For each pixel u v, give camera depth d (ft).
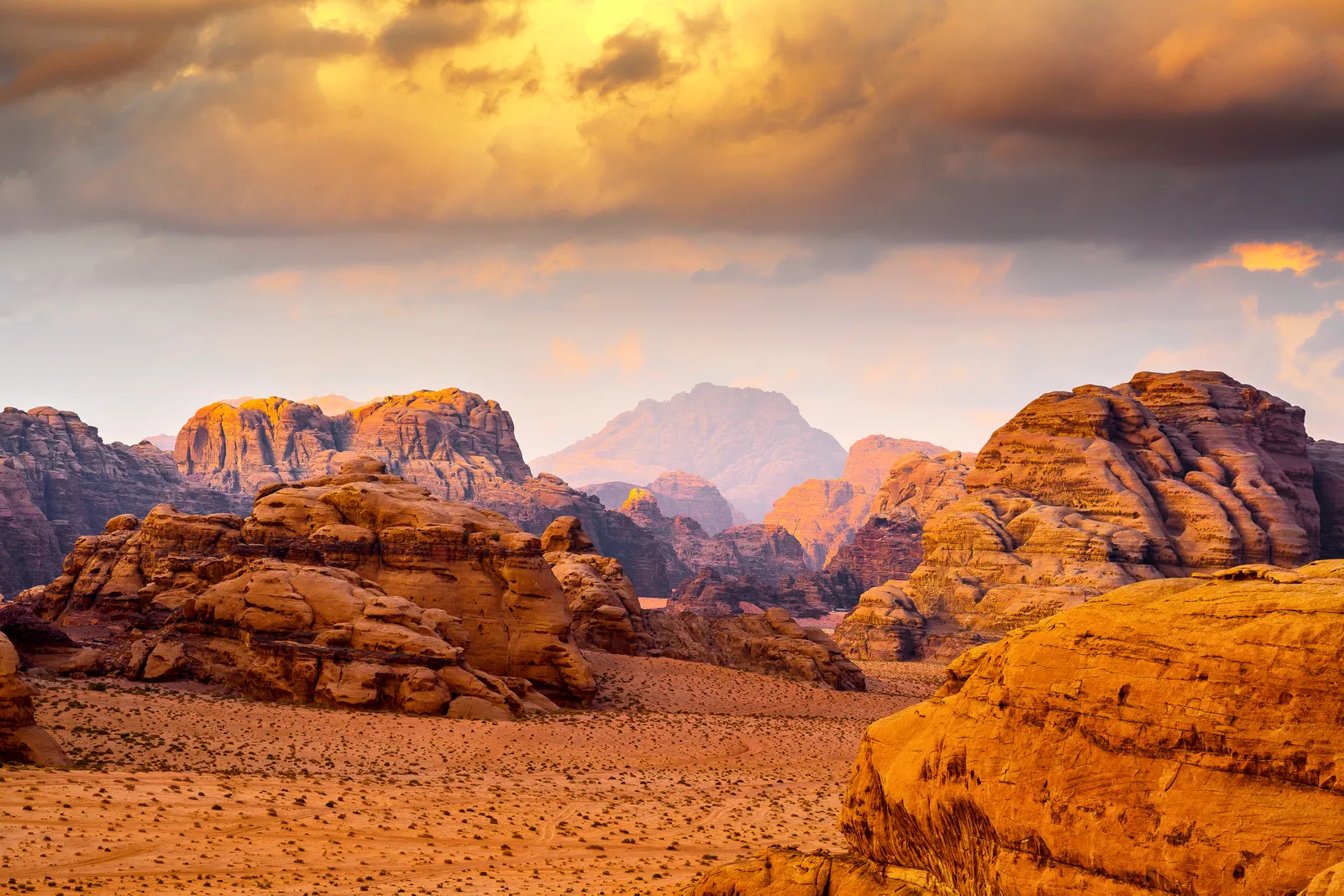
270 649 277.03
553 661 313.53
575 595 401.90
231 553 330.75
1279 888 69.26
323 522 342.44
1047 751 83.92
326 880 142.20
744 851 170.60
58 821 150.41
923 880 95.71
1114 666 81.87
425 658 277.23
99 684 266.36
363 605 290.56
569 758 243.60
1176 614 81.05
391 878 145.89
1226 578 84.89
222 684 280.31
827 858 104.37
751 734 288.51
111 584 370.94
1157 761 77.71
